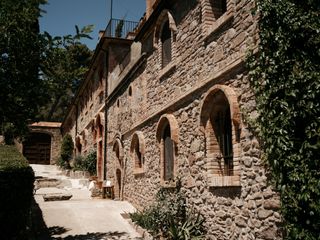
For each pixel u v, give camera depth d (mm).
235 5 6746
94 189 15797
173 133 8891
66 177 21078
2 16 6363
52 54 6988
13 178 7328
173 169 9367
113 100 16812
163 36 10672
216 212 6957
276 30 5352
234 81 6582
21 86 6680
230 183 6363
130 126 13586
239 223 6168
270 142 5211
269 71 5367
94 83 21500
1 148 11258
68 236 9016
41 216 11141
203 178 7535
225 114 7363
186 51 8781
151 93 11211
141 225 9719
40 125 32969
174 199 8516
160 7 10039
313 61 4926
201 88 7852
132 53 14039
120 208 12555
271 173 5312
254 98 5906
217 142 7414
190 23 8672
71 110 30734
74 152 27906
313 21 4984
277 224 5230
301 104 4887
